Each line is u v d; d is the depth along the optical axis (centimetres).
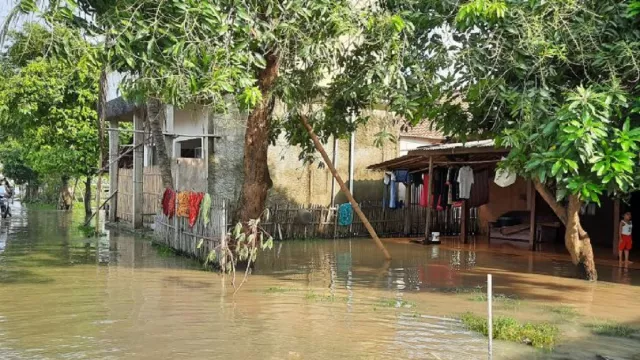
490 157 1622
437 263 1291
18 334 677
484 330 716
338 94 1008
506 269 1213
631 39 786
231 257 1018
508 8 794
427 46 906
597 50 804
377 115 1905
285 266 1220
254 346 645
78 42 679
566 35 810
